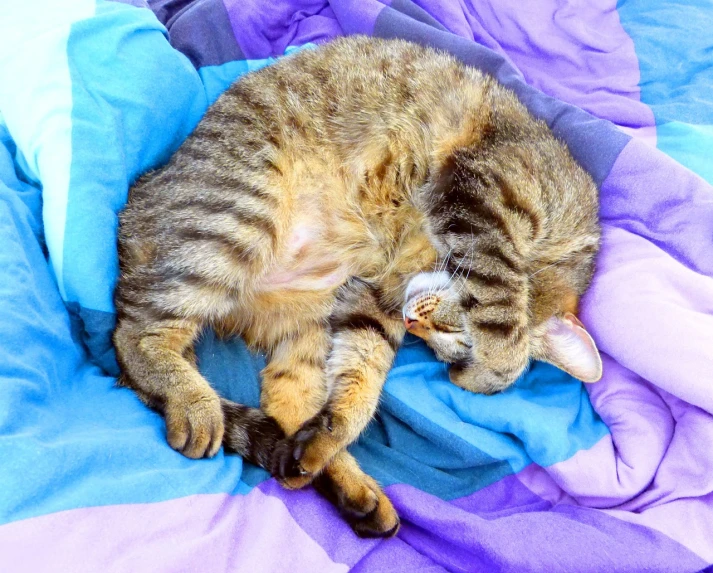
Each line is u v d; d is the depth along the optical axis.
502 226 0.57
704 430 0.54
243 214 0.58
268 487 0.53
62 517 0.43
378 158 0.62
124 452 0.48
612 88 0.74
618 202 0.63
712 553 0.50
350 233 0.63
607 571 0.49
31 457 0.44
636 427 0.58
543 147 0.61
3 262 0.51
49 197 0.55
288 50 0.76
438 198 0.60
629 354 0.58
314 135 0.62
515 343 0.59
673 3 0.79
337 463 0.55
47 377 0.50
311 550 0.49
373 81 0.63
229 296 0.58
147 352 0.55
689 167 0.67
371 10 0.73
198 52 0.72
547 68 0.77
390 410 0.61
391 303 0.66
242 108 0.61
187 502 0.47
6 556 0.41
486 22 0.78
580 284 0.62
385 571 0.50
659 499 0.54
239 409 0.57
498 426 0.59
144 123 0.60
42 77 0.57
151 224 0.57
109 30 0.60
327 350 0.64
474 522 0.52
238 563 0.46
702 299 0.58
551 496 0.57
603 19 0.79
